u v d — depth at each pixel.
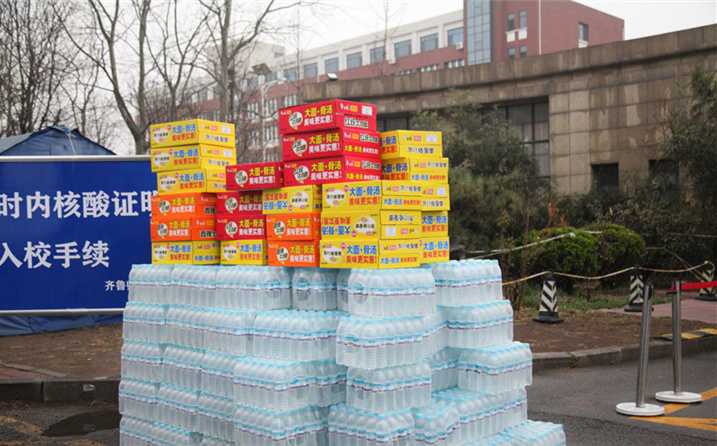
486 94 25.66
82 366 8.59
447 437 4.30
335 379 4.52
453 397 4.59
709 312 13.35
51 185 8.20
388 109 27.02
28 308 8.14
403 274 4.30
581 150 23.94
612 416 6.59
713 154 18.44
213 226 5.76
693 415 6.62
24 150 11.73
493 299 5.05
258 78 35.62
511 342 5.03
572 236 15.34
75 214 8.23
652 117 22.47
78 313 8.19
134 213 8.27
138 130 16.75
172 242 5.79
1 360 9.07
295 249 4.84
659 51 22.22
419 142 5.16
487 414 4.72
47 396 7.51
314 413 4.46
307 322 4.38
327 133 4.89
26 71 17.59
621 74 23.14
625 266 16.78
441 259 5.13
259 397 4.36
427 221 5.04
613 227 17.03
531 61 24.78
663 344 9.78
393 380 4.12
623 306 14.17
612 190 22.36
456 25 61.06
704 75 20.97
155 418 5.51
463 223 18.52
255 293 4.74
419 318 4.32
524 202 20.61
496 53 54.25
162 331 5.52
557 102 24.42
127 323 5.81
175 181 5.96
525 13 52.59
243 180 5.32
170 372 5.38
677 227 18.31
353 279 4.31
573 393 7.57
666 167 21.75
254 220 5.31
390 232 4.38
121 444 5.81
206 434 5.02
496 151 22.67
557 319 12.05
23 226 8.16
